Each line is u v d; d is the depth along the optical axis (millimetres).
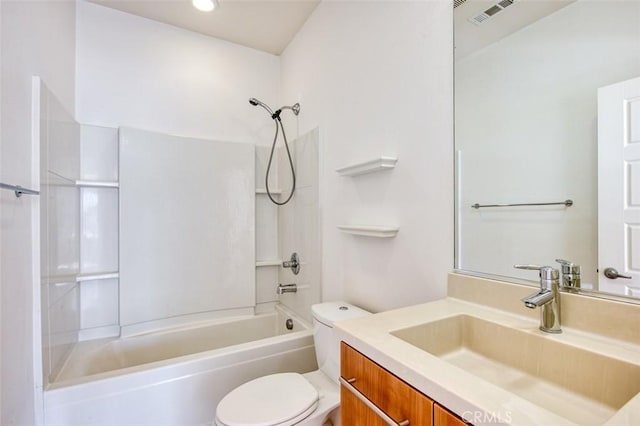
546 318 845
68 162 1771
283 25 2344
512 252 1006
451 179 1170
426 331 928
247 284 2508
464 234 1138
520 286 961
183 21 2314
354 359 850
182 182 2289
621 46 776
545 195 928
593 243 829
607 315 781
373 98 1567
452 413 574
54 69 1617
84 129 2066
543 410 512
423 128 1285
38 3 1387
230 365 1568
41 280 1254
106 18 2150
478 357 948
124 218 2092
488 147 1069
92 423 1304
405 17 1379
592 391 708
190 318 2309
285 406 1148
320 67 2062
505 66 1024
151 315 2174
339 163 1837
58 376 1520
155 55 2305
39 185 1248
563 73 886
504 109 1027
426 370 651
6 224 1018
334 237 1877
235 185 2477
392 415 715
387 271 1469
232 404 1158
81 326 2020
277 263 2602
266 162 2695
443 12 1205
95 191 2082
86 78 2084
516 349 860
